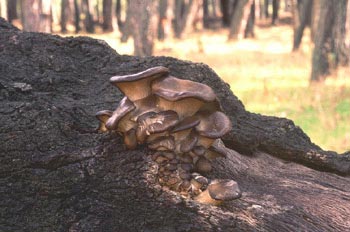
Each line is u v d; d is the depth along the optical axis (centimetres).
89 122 146
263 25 1895
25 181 141
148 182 137
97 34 1598
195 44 1127
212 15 2106
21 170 140
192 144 135
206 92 133
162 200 137
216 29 1620
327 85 532
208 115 138
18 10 1873
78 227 140
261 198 150
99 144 141
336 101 452
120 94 165
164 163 137
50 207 141
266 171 171
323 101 461
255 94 518
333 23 573
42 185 140
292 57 862
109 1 1703
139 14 638
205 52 952
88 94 165
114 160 140
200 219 136
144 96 135
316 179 172
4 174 141
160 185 138
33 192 141
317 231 144
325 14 575
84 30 1703
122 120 134
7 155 140
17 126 141
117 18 1956
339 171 179
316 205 153
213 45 1105
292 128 184
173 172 137
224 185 135
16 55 167
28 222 141
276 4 1875
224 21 1619
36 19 679
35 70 165
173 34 1405
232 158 167
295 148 180
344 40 573
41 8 680
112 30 1717
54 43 173
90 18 1709
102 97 164
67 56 172
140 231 138
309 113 426
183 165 137
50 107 145
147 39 639
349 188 170
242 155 174
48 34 174
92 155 140
